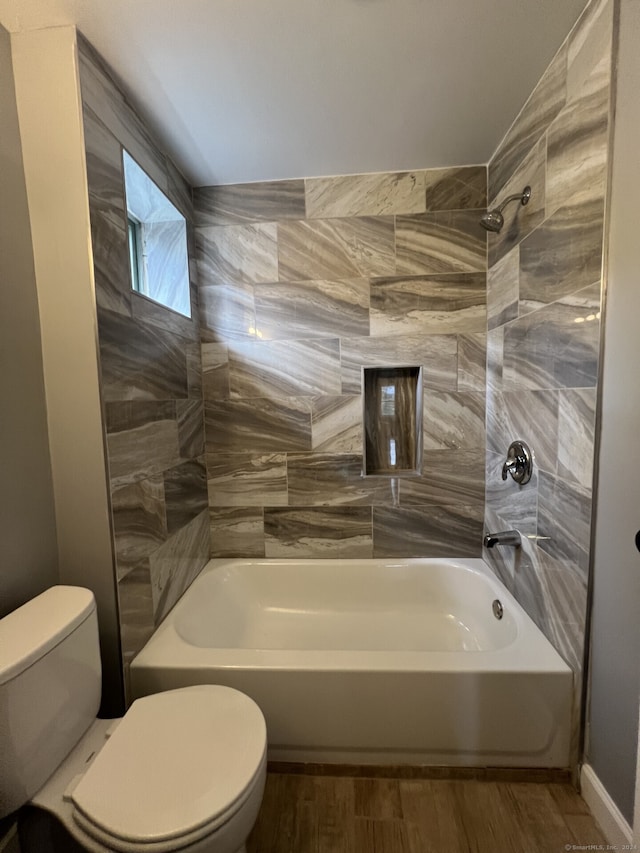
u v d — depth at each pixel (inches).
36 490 42.2
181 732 37.0
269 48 43.4
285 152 63.3
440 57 45.4
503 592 63.6
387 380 78.3
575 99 42.5
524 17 40.9
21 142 40.8
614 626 39.4
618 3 35.6
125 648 47.4
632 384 35.8
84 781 32.1
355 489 76.5
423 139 61.2
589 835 41.4
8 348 38.8
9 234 39.1
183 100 50.9
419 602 74.9
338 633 70.7
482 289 71.2
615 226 37.4
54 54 39.9
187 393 68.1
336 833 42.1
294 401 75.2
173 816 29.5
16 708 31.0
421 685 46.2
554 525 49.4
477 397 73.3
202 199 72.5
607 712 40.9
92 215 41.8
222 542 78.1
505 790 46.1
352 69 46.8
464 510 75.8
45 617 36.6
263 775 34.9
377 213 70.9
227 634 67.1
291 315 73.6
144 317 53.0
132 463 49.5
